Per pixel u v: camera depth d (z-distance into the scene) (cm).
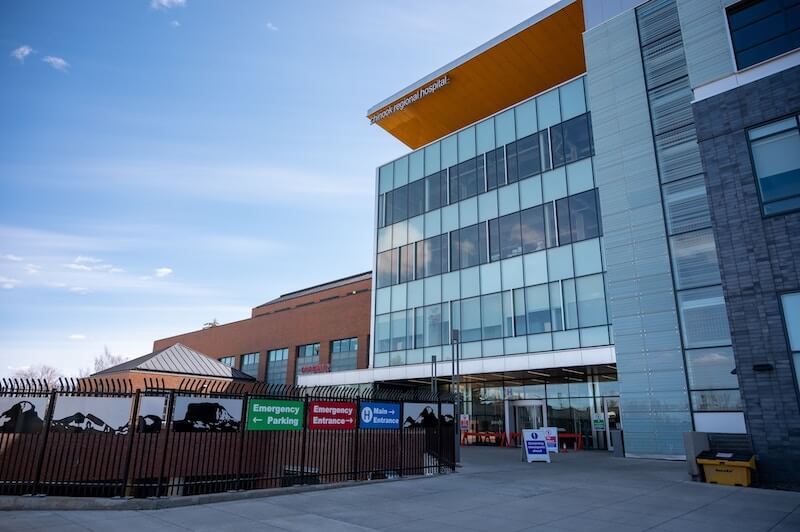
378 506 1009
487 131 3014
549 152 2691
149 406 1032
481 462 1914
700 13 1788
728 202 1424
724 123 1468
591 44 2423
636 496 1147
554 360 2320
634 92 2227
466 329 2844
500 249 2794
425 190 3281
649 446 1916
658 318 1973
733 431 1734
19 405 998
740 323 1355
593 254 2409
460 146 3144
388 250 3412
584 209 2488
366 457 1359
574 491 1211
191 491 1037
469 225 2975
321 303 4572
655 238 2041
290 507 976
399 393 1512
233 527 800
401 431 1458
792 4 1462
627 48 2294
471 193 3011
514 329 2631
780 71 1395
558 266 2527
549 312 2516
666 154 2083
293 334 4809
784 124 1369
